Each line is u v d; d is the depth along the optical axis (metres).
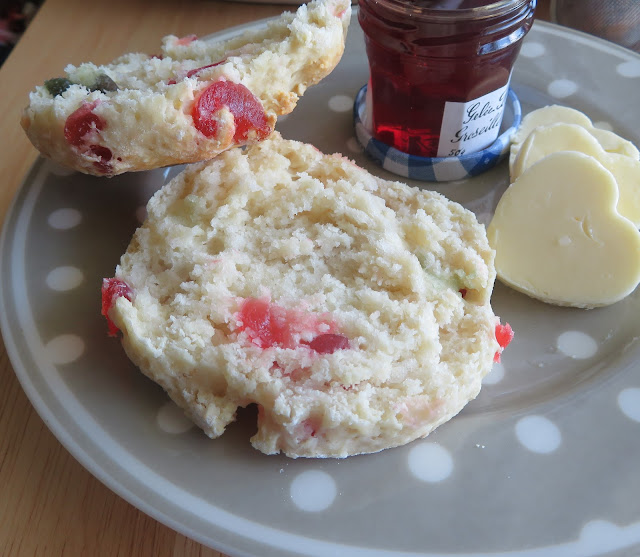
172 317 0.13
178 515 0.11
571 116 0.18
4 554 0.12
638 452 0.12
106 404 0.13
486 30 0.15
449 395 0.12
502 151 0.18
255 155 0.15
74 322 0.14
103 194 0.17
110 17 0.23
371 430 0.12
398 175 0.18
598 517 0.11
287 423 0.11
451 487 0.12
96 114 0.13
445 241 0.14
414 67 0.16
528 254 0.15
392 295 0.13
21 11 0.28
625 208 0.15
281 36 0.15
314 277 0.14
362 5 0.16
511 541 0.11
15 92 0.20
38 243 0.15
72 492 0.13
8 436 0.13
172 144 0.13
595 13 0.22
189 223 0.14
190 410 0.12
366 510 0.11
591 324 0.15
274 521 0.11
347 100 0.20
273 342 0.13
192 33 0.22
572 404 0.13
